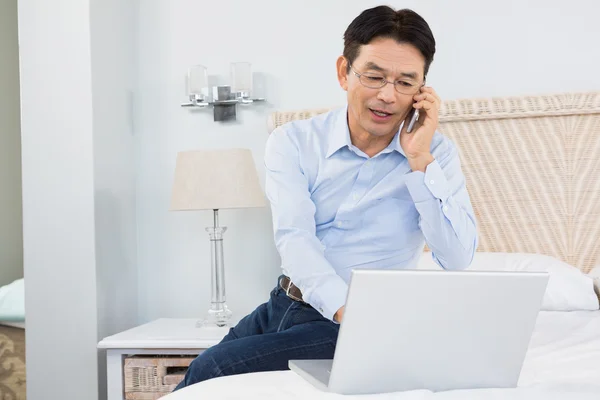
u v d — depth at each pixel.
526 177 2.78
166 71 3.03
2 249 4.04
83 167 2.64
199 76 2.89
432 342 1.12
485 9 2.84
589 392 1.11
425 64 1.51
